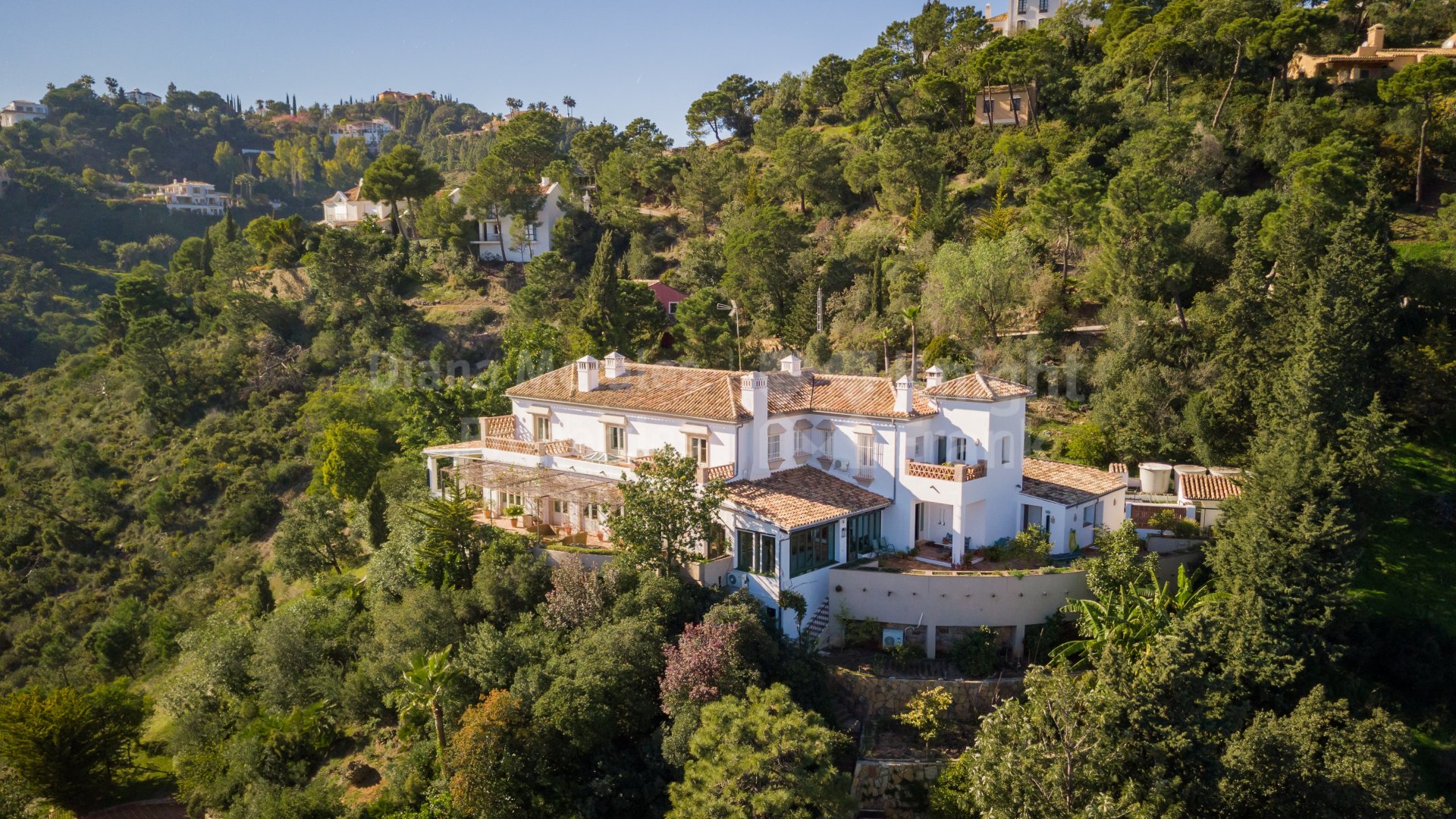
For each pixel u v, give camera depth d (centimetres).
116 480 8600
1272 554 3672
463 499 4656
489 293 10544
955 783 3180
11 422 9806
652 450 4494
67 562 7869
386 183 11731
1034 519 4441
